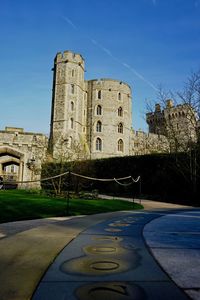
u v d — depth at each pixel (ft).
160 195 85.35
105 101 182.91
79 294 9.95
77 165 94.07
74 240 19.20
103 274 12.10
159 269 12.85
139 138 183.83
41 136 98.37
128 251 16.21
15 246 17.11
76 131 169.48
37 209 38.73
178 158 81.71
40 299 9.53
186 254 15.60
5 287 10.54
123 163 99.66
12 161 119.65
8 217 31.32
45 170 91.40
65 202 49.57
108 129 179.73
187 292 10.17
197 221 30.53
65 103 168.55
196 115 83.92
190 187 78.28
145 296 9.80
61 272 12.32
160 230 23.89
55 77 176.96
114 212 41.57
